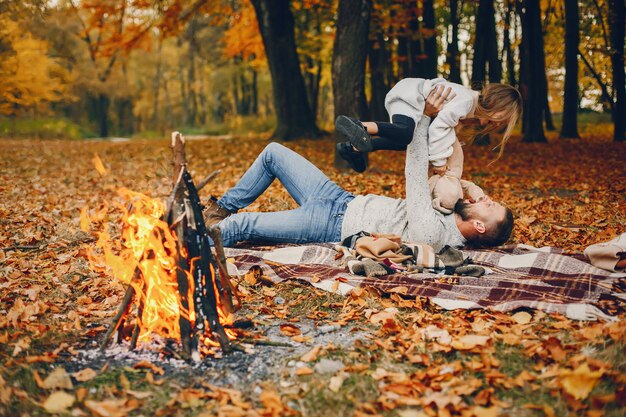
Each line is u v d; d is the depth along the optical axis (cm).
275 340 321
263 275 414
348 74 996
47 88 3045
